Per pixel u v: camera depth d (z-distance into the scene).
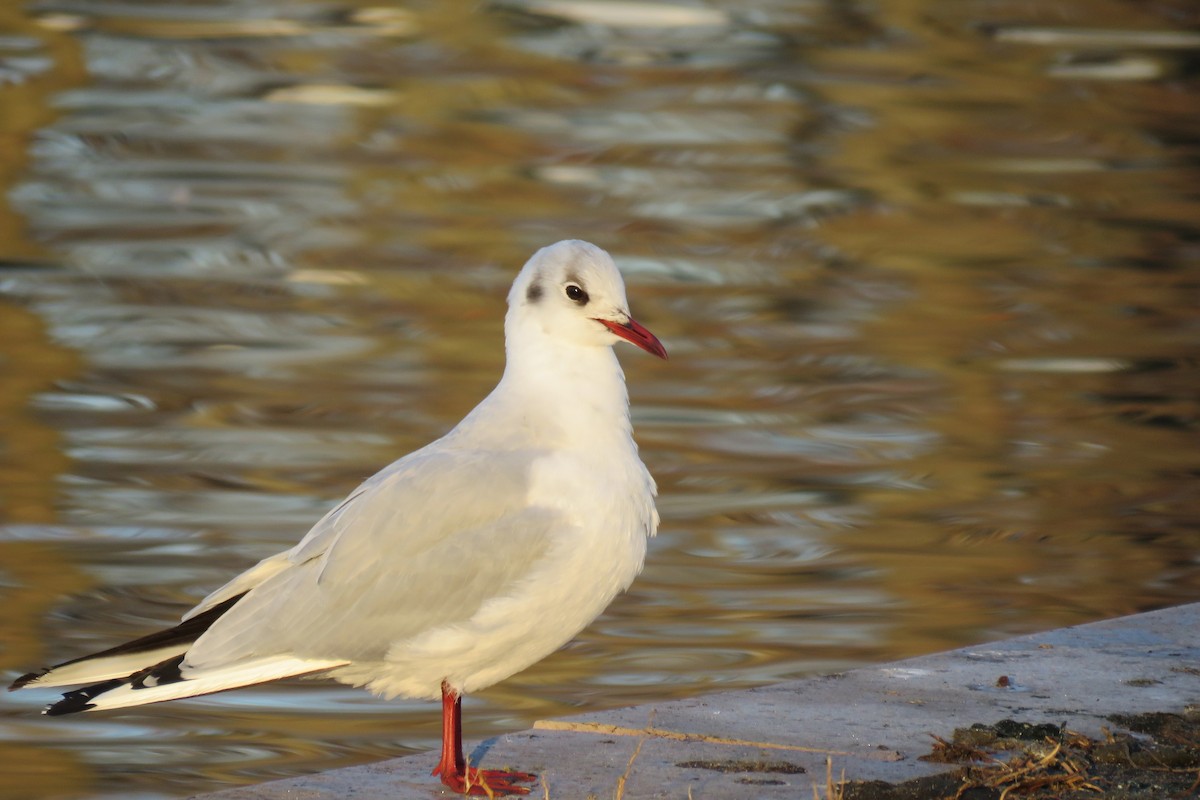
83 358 18.25
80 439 15.62
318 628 7.21
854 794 7.03
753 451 15.77
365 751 10.11
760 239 24.12
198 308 20.28
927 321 20.56
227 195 25.59
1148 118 31.50
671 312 20.59
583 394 7.56
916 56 34.91
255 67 33.25
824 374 18.30
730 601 12.36
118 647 7.25
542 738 7.72
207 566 12.70
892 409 17.20
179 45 34.53
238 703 10.79
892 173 27.89
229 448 15.42
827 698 8.16
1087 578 12.97
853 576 12.88
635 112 31.03
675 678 11.08
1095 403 17.64
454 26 36.34
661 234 24.20
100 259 22.28
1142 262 23.55
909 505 14.53
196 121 29.78
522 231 24.16
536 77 33.03
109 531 13.34
